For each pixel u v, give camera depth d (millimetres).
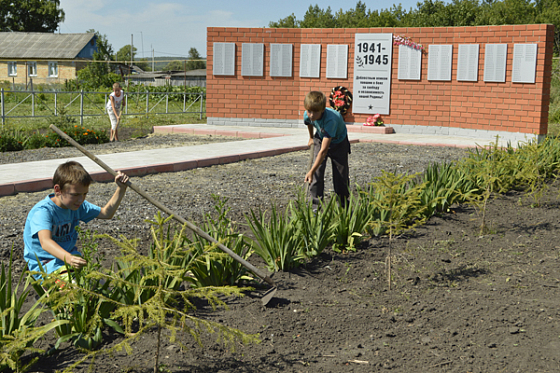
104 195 7023
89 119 20953
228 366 2863
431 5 55188
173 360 2902
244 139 14688
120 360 2881
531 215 6285
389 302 3775
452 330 3312
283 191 7578
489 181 5742
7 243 4875
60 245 3402
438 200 6133
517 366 2873
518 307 3662
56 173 3160
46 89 42188
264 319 3453
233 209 6438
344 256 4777
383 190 4301
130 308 2447
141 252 4691
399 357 2984
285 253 4340
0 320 2793
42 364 2811
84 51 52375
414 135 15617
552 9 46719
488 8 53469
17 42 52219
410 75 15961
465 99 15461
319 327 3359
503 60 14719
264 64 17203
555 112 20188
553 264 4559
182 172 9133
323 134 5527
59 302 2617
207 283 3797
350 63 16594
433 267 4500
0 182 7336
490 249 4996
